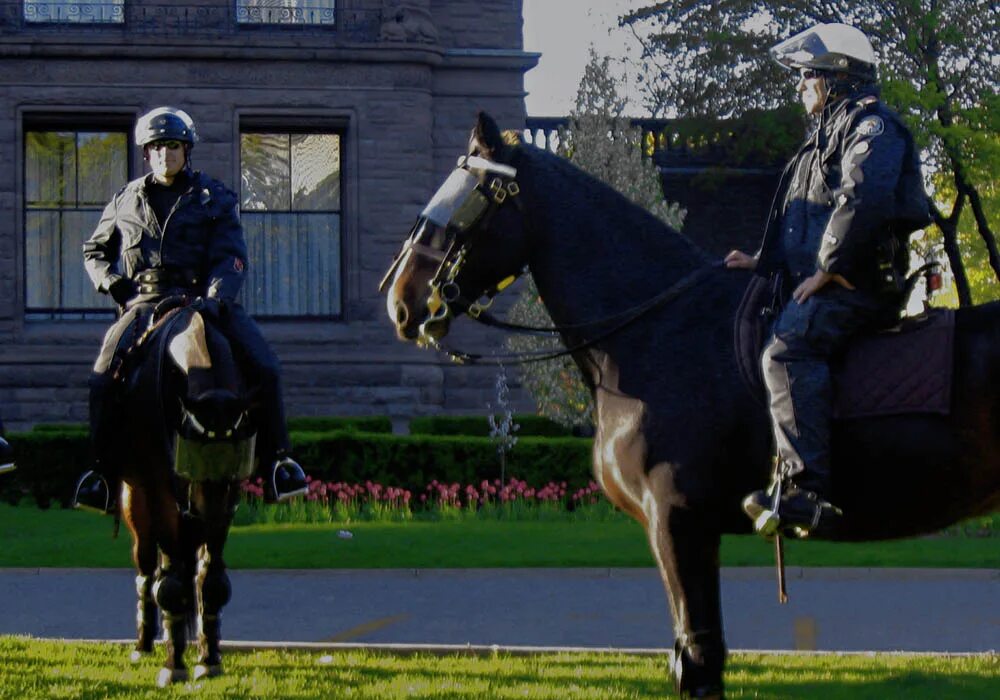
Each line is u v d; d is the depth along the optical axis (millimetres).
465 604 13008
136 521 9156
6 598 13367
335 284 27125
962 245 38719
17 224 25781
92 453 8539
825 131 6457
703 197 32594
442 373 26703
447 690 8180
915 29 30234
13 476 20797
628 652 9891
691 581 6406
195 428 7691
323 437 20641
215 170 26188
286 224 26984
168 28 26172
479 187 6801
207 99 26156
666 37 32125
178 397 7926
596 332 6719
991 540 17578
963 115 30078
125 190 9117
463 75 27141
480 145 6871
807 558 15875
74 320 26594
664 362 6547
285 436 8430
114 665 9180
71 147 26562
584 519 19766
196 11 26250
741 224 32656
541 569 15078
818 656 9648
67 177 26578
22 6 26047
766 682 8578
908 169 6316
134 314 8695
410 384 26266
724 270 6734
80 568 15320
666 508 6418
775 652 9797
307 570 15164
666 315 6645
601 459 6727
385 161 26500
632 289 6719
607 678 8703
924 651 10586
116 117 26188
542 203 6844
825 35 6527
